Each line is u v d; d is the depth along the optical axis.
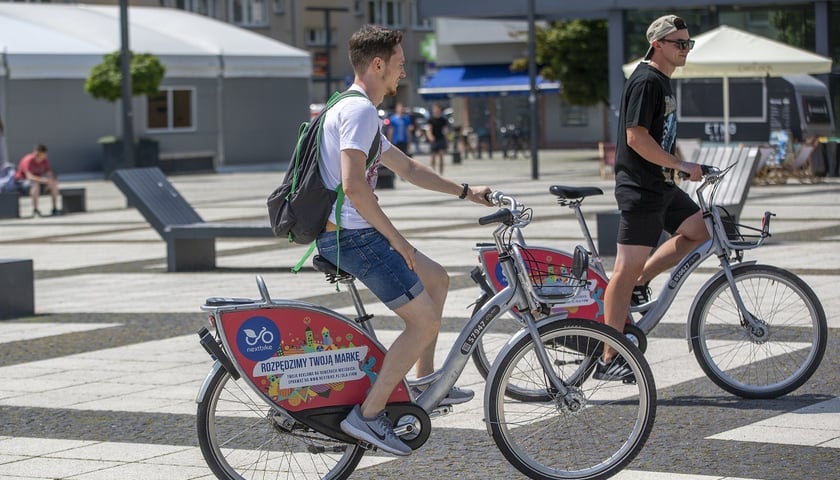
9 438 6.62
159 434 6.60
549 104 54.75
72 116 37.97
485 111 56.03
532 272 5.78
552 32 41.00
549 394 5.46
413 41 75.56
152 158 37.88
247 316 5.18
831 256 12.43
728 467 5.60
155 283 12.91
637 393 5.55
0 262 10.74
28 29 37.88
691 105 26.81
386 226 5.09
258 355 5.18
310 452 5.37
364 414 5.25
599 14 30.97
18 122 36.84
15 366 8.59
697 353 6.93
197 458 6.12
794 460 5.67
